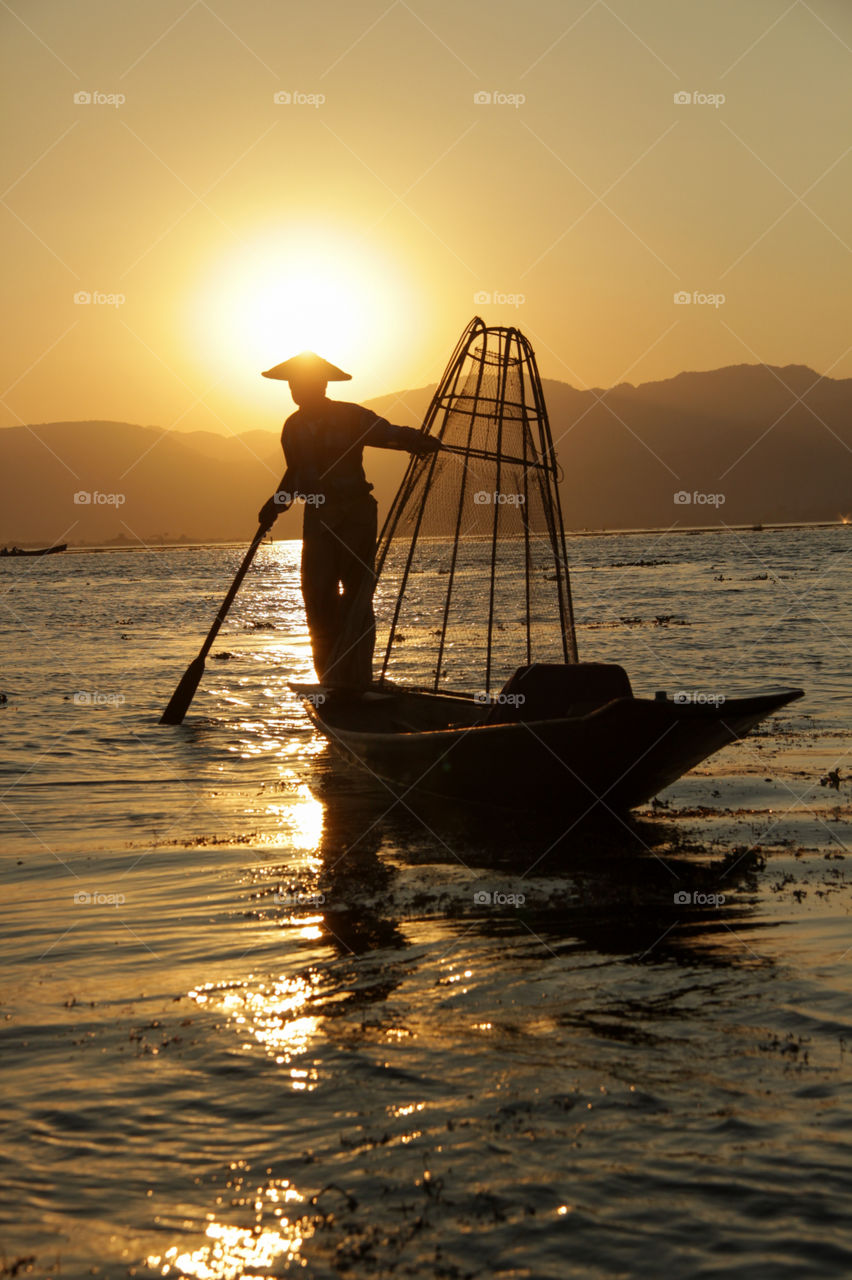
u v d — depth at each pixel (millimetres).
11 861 10055
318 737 17281
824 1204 4340
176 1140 4980
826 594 47250
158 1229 4352
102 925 8094
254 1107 5250
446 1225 4305
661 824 10852
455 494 14750
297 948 7477
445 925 7863
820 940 7301
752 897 8320
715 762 13898
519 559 14281
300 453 14086
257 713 20016
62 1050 5926
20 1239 4301
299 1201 4488
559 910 8133
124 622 47688
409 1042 5914
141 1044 5980
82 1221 4406
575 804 10922
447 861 9680
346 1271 4070
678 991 6500
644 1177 4562
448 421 14430
